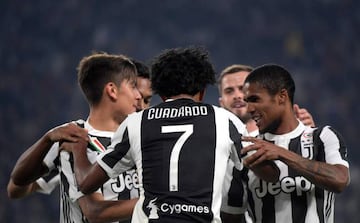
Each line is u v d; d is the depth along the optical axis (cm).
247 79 1116
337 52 6169
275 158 1008
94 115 1133
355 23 6431
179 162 956
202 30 6438
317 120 5544
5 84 5519
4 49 5947
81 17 6256
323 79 5941
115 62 1136
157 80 1002
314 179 1023
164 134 970
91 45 6128
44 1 6291
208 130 974
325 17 6481
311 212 1095
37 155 1109
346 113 5575
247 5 6569
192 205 941
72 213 1109
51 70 5816
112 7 6353
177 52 1003
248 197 1128
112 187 1092
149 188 959
